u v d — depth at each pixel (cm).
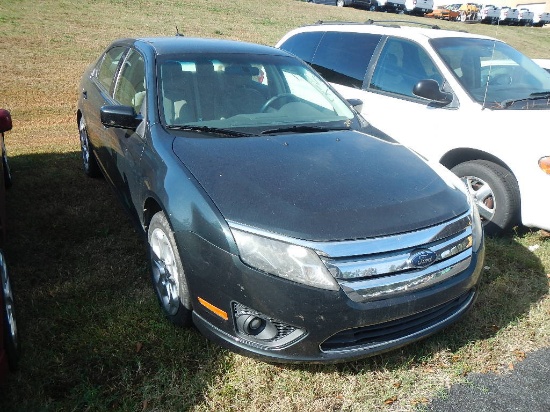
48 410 250
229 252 258
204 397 264
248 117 370
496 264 418
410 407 267
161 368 281
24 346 292
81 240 431
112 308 335
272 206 266
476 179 470
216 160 306
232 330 265
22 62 1209
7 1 1803
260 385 274
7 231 437
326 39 629
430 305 271
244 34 1877
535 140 430
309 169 303
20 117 870
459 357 306
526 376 293
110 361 286
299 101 403
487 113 467
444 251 276
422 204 285
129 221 471
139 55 422
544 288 385
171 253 307
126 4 2108
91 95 507
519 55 572
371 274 255
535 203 430
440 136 488
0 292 253
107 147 436
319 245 250
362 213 267
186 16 2075
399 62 546
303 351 256
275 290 250
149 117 355
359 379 283
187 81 381
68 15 1758
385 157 334
